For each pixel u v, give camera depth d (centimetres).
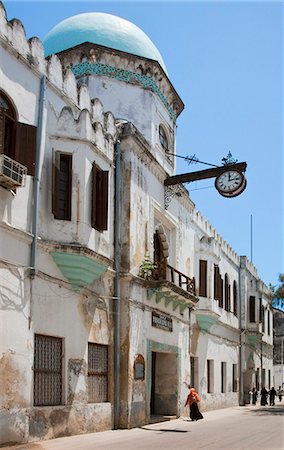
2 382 1191
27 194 1335
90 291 1584
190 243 2575
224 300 3203
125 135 1839
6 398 1199
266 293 4275
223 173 2059
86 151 1514
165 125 2348
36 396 1336
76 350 1494
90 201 1530
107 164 1705
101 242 1609
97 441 1346
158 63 2212
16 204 1291
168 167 2319
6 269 1236
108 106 2130
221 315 3033
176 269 2306
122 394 1714
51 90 1481
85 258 1460
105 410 1628
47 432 1332
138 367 1800
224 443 1373
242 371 3547
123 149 1845
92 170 1550
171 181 2191
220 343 3098
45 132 1438
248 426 1892
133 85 2172
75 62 2173
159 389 2239
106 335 1681
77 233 1458
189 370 2400
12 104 1307
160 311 2062
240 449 1252
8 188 1252
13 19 1322
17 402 1233
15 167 1234
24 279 1298
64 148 1478
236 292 3556
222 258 3175
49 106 1466
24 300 1291
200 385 2683
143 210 1942
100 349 1664
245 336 3691
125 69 2177
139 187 1911
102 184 1590
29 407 1272
